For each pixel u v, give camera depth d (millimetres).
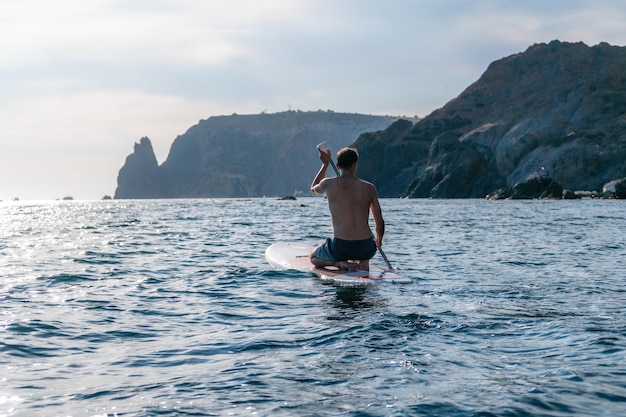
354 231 7824
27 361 3941
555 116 137125
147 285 7422
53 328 4961
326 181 7977
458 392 3172
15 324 5098
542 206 55219
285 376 3492
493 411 2887
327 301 6094
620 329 4688
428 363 3727
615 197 87688
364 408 2932
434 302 5973
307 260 8859
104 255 11391
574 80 154375
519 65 168625
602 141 121562
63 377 3559
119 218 32156
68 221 29078
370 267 8297
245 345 4285
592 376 3445
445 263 9727
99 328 4969
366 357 3883
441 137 138875
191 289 7059
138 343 4438
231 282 7551
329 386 3289
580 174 117500
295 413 2869
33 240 15484
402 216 33656
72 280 7906
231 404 3012
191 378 3490
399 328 4734
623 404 2984
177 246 13398
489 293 6566
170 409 2947
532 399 3055
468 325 4840
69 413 2906
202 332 4781
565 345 4184
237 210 47312
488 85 168375
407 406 2955
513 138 133625
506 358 3848
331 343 4277
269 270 8484
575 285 7211
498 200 90812
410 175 150875
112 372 3664
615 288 6984
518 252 11750
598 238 15773
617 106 134875
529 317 5184
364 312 5445
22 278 8078
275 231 19125
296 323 5039
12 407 3002
